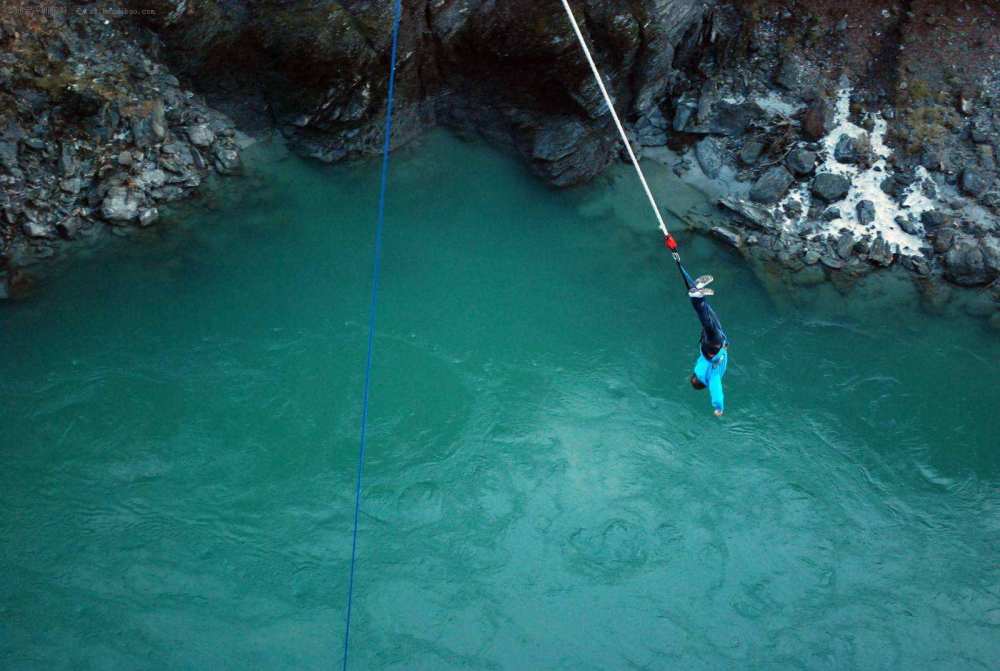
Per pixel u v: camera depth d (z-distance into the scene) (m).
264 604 13.16
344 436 15.20
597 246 18.27
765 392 16.27
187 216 17.95
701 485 14.94
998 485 15.15
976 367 16.73
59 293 16.69
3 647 12.44
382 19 17.81
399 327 16.77
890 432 15.80
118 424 15.03
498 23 17.91
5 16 17.69
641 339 16.89
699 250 18.22
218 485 14.47
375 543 13.95
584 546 14.05
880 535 14.46
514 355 16.52
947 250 17.83
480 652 12.82
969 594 13.78
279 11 17.83
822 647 13.09
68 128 17.69
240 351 16.16
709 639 13.11
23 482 14.25
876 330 17.23
